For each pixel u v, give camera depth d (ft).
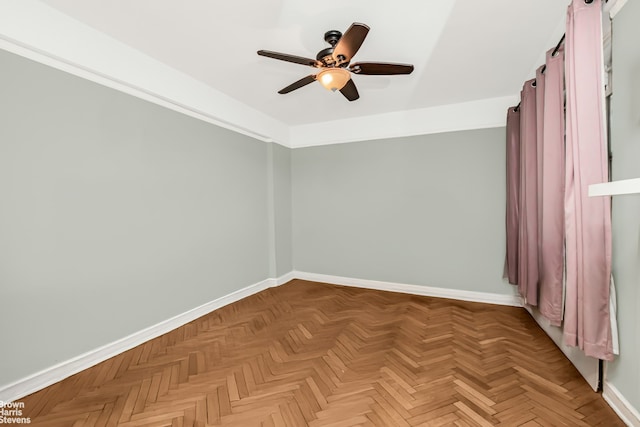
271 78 8.62
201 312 9.09
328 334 7.70
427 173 11.00
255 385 5.52
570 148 4.92
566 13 5.31
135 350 6.96
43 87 5.59
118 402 5.08
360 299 10.60
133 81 6.99
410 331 7.81
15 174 5.23
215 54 7.28
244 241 11.00
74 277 6.06
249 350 6.89
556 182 5.98
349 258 12.50
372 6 5.48
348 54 5.65
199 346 7.13
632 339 4.27
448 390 5.28
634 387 4.23
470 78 8.54
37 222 5.51
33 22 5.30
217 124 9.77
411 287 11.34
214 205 9.65
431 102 10.41
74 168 6.07
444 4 5.45
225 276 10.09
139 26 6.13
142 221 7.43
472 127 10.28
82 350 6.15
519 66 7.82
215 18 5.85
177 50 7.09
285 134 13.03
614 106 4.66
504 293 9.96
